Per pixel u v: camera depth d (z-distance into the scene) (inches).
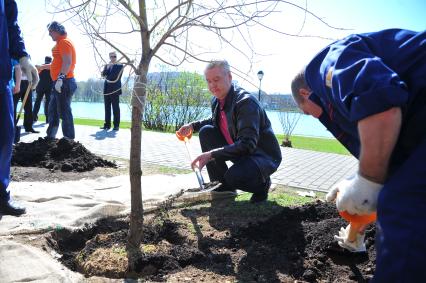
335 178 240.2
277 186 209.8
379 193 62.9
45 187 184.2
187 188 188.4
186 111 635.5
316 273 105.6
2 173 141.5
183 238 126.3
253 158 160.9
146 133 483.5
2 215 142.1
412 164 60.3
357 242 111.7
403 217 58.4
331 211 146.6
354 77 60.3
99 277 101.5
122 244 115.7
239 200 174.7
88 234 133.2
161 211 148.1
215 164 182.5
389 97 56.5
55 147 243.0
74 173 218.8
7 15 153.7
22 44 158.7
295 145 475.2
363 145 60.4
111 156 282.0
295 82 84.3
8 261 103.4
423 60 62.0
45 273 99.3
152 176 216.2
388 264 58.6
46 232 128.0
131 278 102.6
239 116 151.0
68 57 286.2
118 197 171.3
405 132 62.9
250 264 109.0
